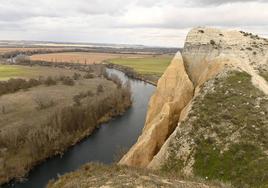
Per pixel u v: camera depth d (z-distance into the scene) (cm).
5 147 6109
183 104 3828
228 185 2114
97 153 6281
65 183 2144
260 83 3775
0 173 5247
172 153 3002
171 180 2027
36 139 6200
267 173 2355
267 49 4600
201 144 2922
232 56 4131
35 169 5681
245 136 2833
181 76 4056
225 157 2686
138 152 3366
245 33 4825
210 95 3566
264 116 3061
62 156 6216
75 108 7769
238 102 3325
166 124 3562
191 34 4553
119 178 1984
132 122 8212
